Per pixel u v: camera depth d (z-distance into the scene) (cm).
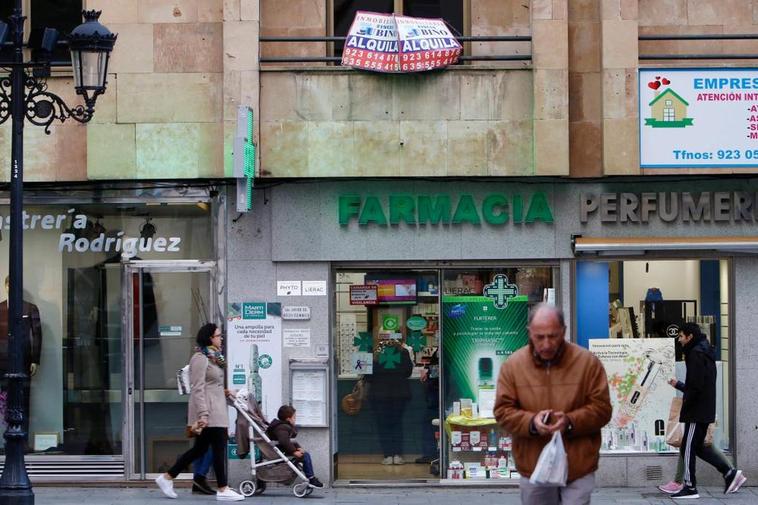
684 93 1291
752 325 1327
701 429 1226
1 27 1039
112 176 1304
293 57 1316
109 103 1308
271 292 1323
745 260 1331
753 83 1292
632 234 1319
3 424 1354
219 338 1223
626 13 1299
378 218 1321
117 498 1238
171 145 1308
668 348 1333
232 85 1293
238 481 1308
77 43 1052
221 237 1326
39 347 1355
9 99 1145
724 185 1319
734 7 1350
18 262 1037
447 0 1360
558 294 1334
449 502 1223
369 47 1298
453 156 1300
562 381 686
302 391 1317
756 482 1320
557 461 664
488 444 1339
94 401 1350
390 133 1302
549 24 1294
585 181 1320
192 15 1315
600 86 1310
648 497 1249
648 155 1289
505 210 1323
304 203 1323
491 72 1305
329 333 1323
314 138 1302
